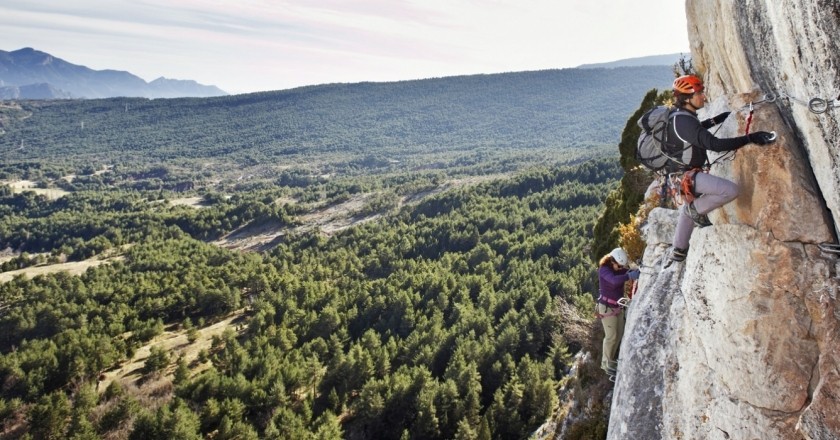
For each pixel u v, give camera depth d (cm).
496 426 4375
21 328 8038
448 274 8062
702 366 486
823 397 360
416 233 11538
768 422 404
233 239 16188
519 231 10100
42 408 4972
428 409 4584
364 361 5528
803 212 386
